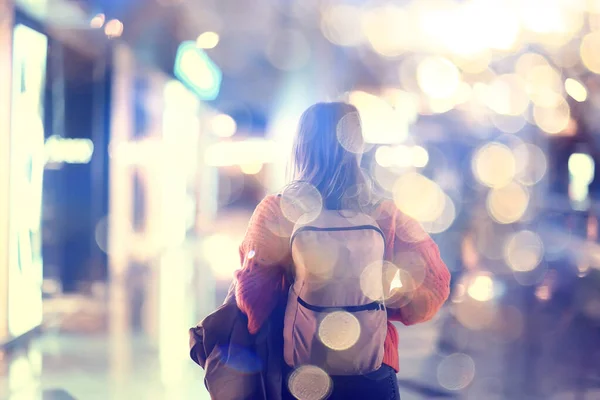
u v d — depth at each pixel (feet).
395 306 9.61
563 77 39.40
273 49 117.70
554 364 25.98
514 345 27.76
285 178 10.18
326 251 8.91
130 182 56.80
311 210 9.20
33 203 32.81
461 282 29.60
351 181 9.48
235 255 70.03
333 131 9.52
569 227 30.07
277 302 9.26
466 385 24.08
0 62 28.94
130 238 57.36
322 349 8.87
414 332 32.86
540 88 38.50
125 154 53.62
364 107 63.82
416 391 23.54
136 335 32.78
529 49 43.52
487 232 31.07
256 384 9.03
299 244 8.95
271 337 9.17
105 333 33.12
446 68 51.93
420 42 68.03
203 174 94.94
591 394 22.88
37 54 33.65
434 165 47.03
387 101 63.67
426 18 62.59
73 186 46.52
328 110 9.59
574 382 24.03
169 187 73.77
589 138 34.88
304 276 8.94
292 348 8.98
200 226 92.53
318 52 113.50
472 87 50.03
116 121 49.49
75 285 45.21
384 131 60.64
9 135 29.19
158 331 33.73
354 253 8.97
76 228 45.70
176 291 46.88
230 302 9.22
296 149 9.73
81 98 46.93
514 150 37.78
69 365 27.09
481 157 40.34
